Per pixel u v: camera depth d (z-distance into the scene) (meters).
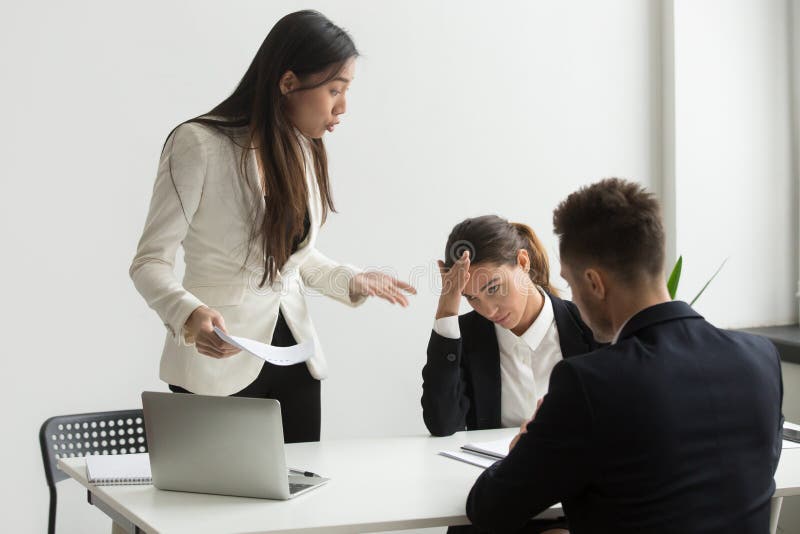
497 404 2.30
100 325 3.00
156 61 3.03
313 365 2.18
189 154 1.95
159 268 1.93
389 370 3.39
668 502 1.30
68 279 2.95
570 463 1.34
